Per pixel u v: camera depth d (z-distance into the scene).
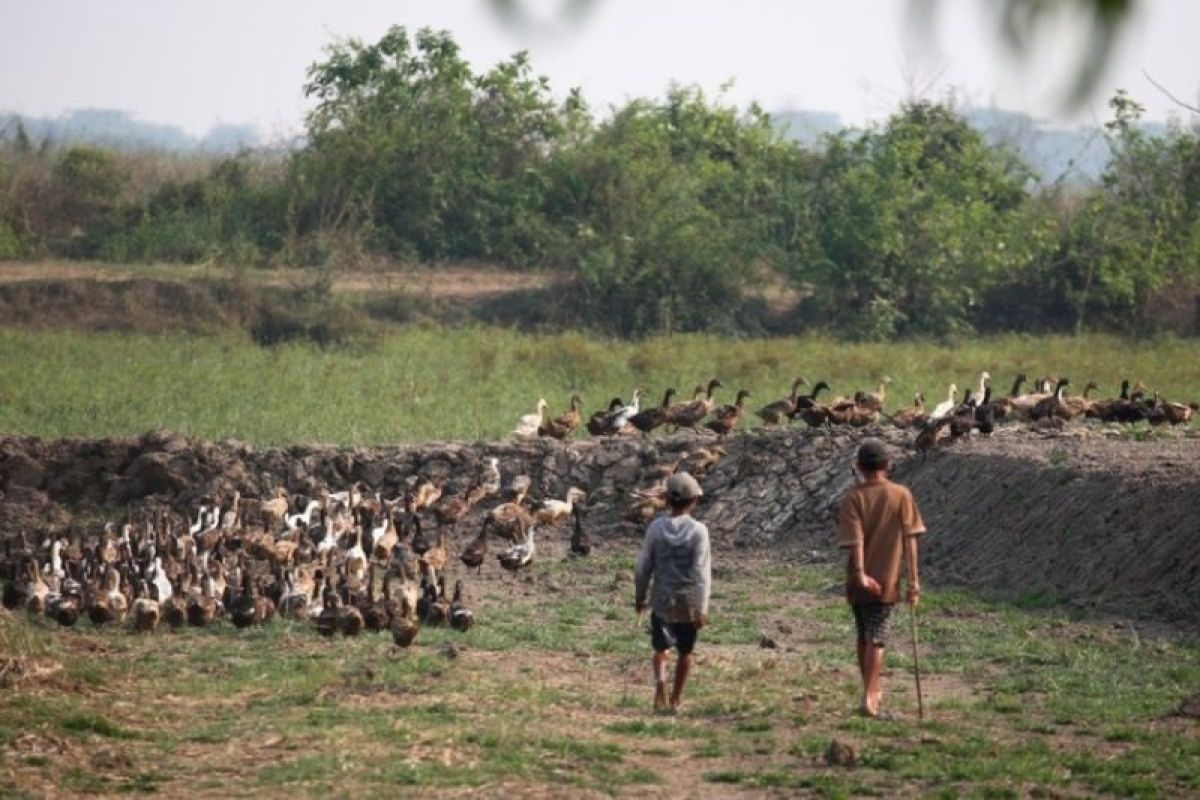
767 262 189.88
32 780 41.53
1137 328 190.50
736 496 93.94
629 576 81.69
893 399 129.00
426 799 40.06
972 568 78.12
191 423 114.88
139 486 97.69
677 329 180.62
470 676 56.78
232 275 176.00
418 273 193.88
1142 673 58.38
